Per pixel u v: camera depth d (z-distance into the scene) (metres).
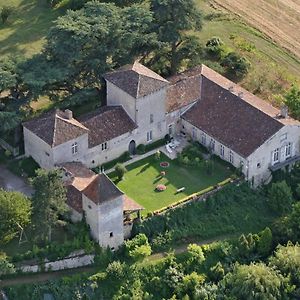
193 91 151.38
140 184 139.00
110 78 144.38
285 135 143.00
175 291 124.19
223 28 187.75
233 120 145.62
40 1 196.88
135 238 128.12
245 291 123.06
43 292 121.31
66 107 149.62
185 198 135.62
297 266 126.81
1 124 138.62
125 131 142.38
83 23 149.75
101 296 122.38
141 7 158.62
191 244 130.00
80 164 137.12
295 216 133.75
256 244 131.88
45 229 123.94
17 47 177.75
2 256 122.62
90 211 124.69
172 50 162.25
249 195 140.62
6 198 123.12
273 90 165.62
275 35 187.25
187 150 146.38
